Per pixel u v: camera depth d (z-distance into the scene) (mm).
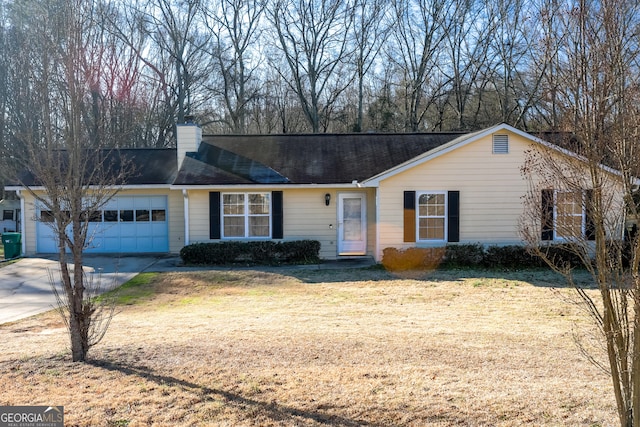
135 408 4648
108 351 6383
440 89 32156
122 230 18766
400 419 4363
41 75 6523
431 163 15188
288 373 5504
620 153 3506
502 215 15117
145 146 32938
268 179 16641
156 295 11602
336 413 4504
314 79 33656
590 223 4309
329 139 20031
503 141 15078
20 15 24109
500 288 11336
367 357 6070
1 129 25625
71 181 5953
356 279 12859
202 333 7414
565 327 7730
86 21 7391
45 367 5805
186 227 16594
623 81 3557
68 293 6027
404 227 15227
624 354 3680
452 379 5273
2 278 13977
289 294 11273
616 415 4301
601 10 3611
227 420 4395
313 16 33406
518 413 4406
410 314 8938
